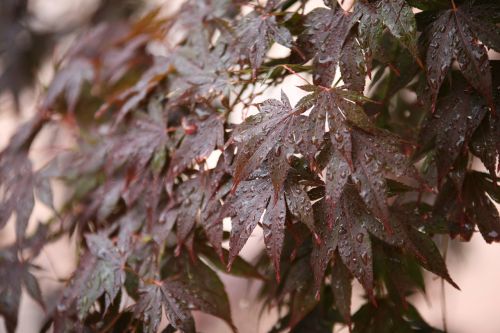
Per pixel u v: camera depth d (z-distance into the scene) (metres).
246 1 0.54
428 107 0.45
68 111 0.64
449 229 0.48
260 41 0.49
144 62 0.61
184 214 0.49
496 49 0.43
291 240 0.54
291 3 0.52
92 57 0.63
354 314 0.53
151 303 0.49
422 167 0.49
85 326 0.53
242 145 0.44
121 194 0.55
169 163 0.52
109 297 0.50
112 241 0.54
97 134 0.62
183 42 0.56
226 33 0.52
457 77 0.46
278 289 0.56
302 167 0.45
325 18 0.47
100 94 0.64
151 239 0.53
